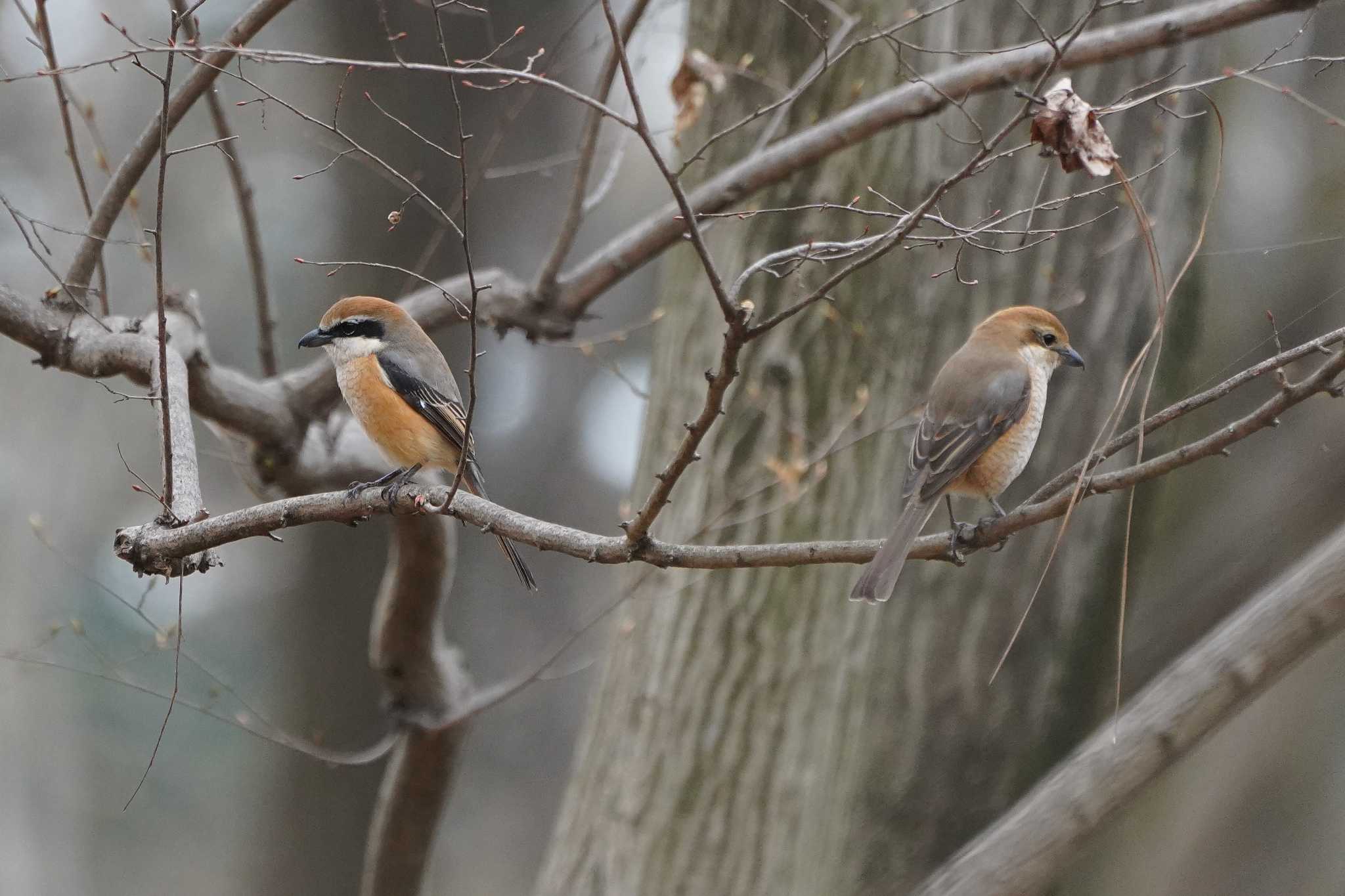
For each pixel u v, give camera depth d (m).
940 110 9.43
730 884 11.56
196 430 16.77
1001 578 11.55
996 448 8.70
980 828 11.46
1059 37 7.74
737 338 5.46
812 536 11.69
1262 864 13.34
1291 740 13.52
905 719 11.57
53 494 23.02
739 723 11.76
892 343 11.70
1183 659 6.36
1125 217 10.91
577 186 10.49
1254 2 8.14
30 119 21.17
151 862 23.25
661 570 12.41
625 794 12.04
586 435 27.05
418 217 18.80
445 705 12.06
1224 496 14.31
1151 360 11.03
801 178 11.88
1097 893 13.59
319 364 10.88
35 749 22.19
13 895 21.27
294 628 19.48
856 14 11.77
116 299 21.72
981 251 11.23
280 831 19.14
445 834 25.72
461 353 20.48
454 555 11.48
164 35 17.38
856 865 11.49
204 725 23.39
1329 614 6.00
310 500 7.14
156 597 21.02
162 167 6.83
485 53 16.55
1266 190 14.43
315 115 19.19
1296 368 12.54
